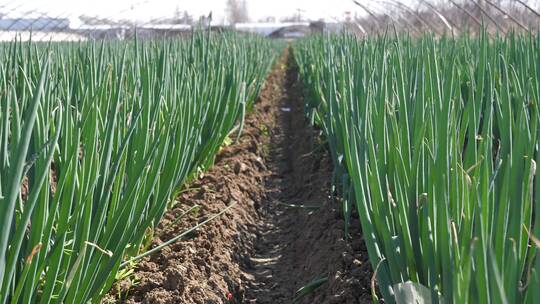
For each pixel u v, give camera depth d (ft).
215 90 15.99
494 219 6.48
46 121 7.78
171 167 10.19
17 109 6.69
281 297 12.28
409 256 7.47
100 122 9.50
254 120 26.89
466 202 6.35
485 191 6.03
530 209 6.42
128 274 10.46
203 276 11.14
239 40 38.70
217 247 12.56
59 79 11.59
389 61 11.91
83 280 7.67
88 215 7.60
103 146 8.29
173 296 10.01
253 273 13.50
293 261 14.12
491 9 36.27
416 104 8.60
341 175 13.41
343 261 11.03
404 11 47.85
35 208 6.95
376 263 7.61
